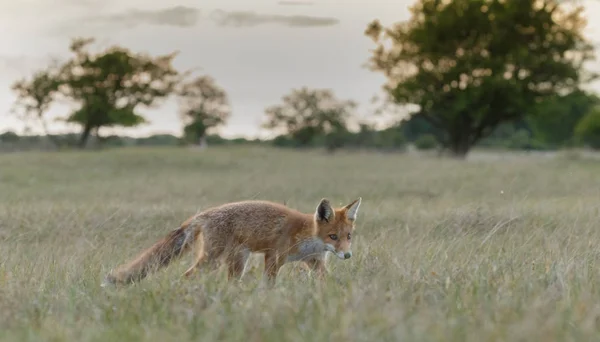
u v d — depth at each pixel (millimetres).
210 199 28781
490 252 14750
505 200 25078
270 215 13875
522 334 7723
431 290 10578
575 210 21469
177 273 13039
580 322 8461
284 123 122625
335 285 11102
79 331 8680
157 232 19516
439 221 19953
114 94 103625
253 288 11133
